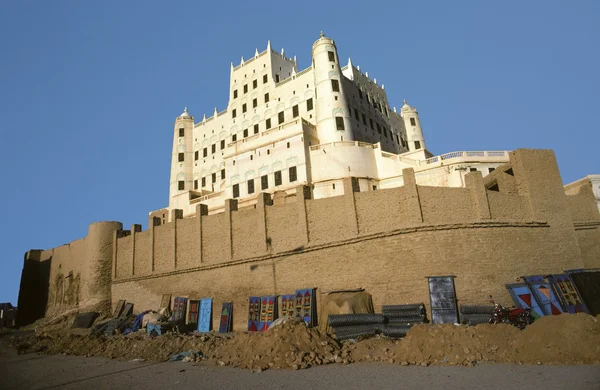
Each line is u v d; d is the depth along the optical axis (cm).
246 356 1703
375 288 2323
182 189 6475
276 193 4184
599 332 1356
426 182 4028
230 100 6456
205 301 3019
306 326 1805
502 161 3972
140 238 3712
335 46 5331
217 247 3105
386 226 2394
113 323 3206
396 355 1554
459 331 1577
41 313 4781
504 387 1091
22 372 1922
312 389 1202
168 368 1697
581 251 2630
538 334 1441
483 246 2269
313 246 2573
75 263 4319
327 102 4947
